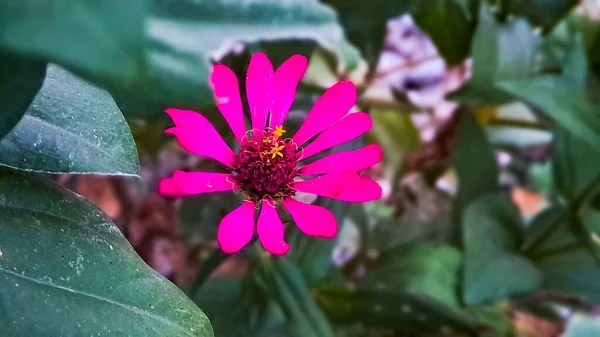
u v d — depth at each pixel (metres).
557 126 0.27
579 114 0.24
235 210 0.18
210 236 0.26
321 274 0.24
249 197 0.19
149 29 0.11
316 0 0.14
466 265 0.26
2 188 0.15
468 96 0.26
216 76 0.17
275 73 0.19
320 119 0.19
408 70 0.37
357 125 0.19
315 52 0.25
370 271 0.28
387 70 0.35
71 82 0.14
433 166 0.35
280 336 0.24
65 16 0.10
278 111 0.19
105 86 0.10
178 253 0.31
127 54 0.10
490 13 0.25
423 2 0.25
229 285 0.25
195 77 0.12
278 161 0.19
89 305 0.14
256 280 0.22
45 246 0.15
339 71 0.26
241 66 0.19
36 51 0.10
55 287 0.14
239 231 0.18
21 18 0.10
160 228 0.31
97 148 0.15
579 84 0.24
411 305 0.26
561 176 0.27
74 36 0.10
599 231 0.26
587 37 0.27
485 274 0.26
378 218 0.34
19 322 0.14
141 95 0.11
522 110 0.34
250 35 0.13
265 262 0.22
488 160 0.30
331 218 0.18
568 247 0.27
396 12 0.22
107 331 0.14
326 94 0.19
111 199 0.31
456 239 0.30
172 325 0.15
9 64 0.12
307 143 0.20
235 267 0.30
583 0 0.27
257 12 0.13
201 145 0.18
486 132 0.32
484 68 0.25
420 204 0.35
